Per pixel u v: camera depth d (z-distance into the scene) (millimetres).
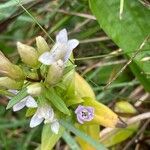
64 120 101
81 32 132
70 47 83
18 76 89
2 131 136
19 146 137
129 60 114
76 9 136
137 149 130
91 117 96
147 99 130
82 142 115
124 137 128
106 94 131
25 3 130
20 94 86
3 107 125
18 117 148
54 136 101
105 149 101
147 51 115
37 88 86
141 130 128
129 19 116
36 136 140
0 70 88
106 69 138
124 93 135
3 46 161
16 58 138
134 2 117
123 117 127
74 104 101
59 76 88
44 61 82
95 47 136
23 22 143
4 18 135
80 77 110
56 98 91
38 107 88
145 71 116
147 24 116
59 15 140
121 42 115
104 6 115
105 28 114
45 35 132
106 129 127
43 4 139
